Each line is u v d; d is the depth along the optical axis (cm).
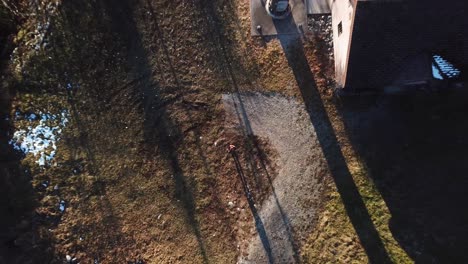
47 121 2302
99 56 2298
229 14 2248
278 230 2141
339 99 2164
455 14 1745
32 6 2312
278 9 2145
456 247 1994
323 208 2127
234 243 2161
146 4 2292
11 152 2297
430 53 1870
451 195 2034
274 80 2209
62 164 2275
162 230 2212
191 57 2259
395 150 2109
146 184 2239
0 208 2262
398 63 1894
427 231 2028
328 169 2142
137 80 2281
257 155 2188
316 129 2169
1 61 2320
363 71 1925
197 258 2175
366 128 2142
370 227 2073
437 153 2072
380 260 2045
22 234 2241
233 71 2234
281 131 2186
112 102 2284
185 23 2270
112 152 2269
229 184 2192
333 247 2091
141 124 2266
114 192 2253
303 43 2205
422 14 1752
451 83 2056
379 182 2097
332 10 2161
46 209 2248
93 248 2228
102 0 2309
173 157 2236
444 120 2088
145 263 2198
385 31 1797
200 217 2195
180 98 2256
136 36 2292
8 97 2317
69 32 2309
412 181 2073
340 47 2041
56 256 2225
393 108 2131
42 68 2306
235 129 2211
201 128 2233
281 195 2155
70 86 2303
